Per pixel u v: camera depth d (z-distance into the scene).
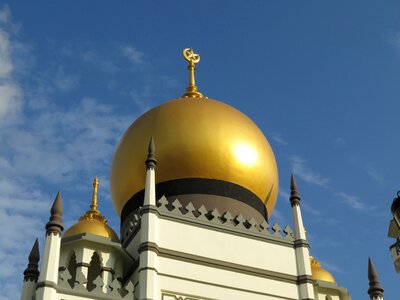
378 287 29.39
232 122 33.78
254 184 33.03
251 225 30.19
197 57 42.44
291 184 31.92
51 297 24.34
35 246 28.36
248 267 28.61
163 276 27.05
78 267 28.36
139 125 33.84
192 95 39.56
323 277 35.12
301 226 30.66
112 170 34.25
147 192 28.77
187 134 32.53
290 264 29.50
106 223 33.72
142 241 27.41
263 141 34.66
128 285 26.31
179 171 32.03
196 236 28.56
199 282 27.45
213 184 32.06
